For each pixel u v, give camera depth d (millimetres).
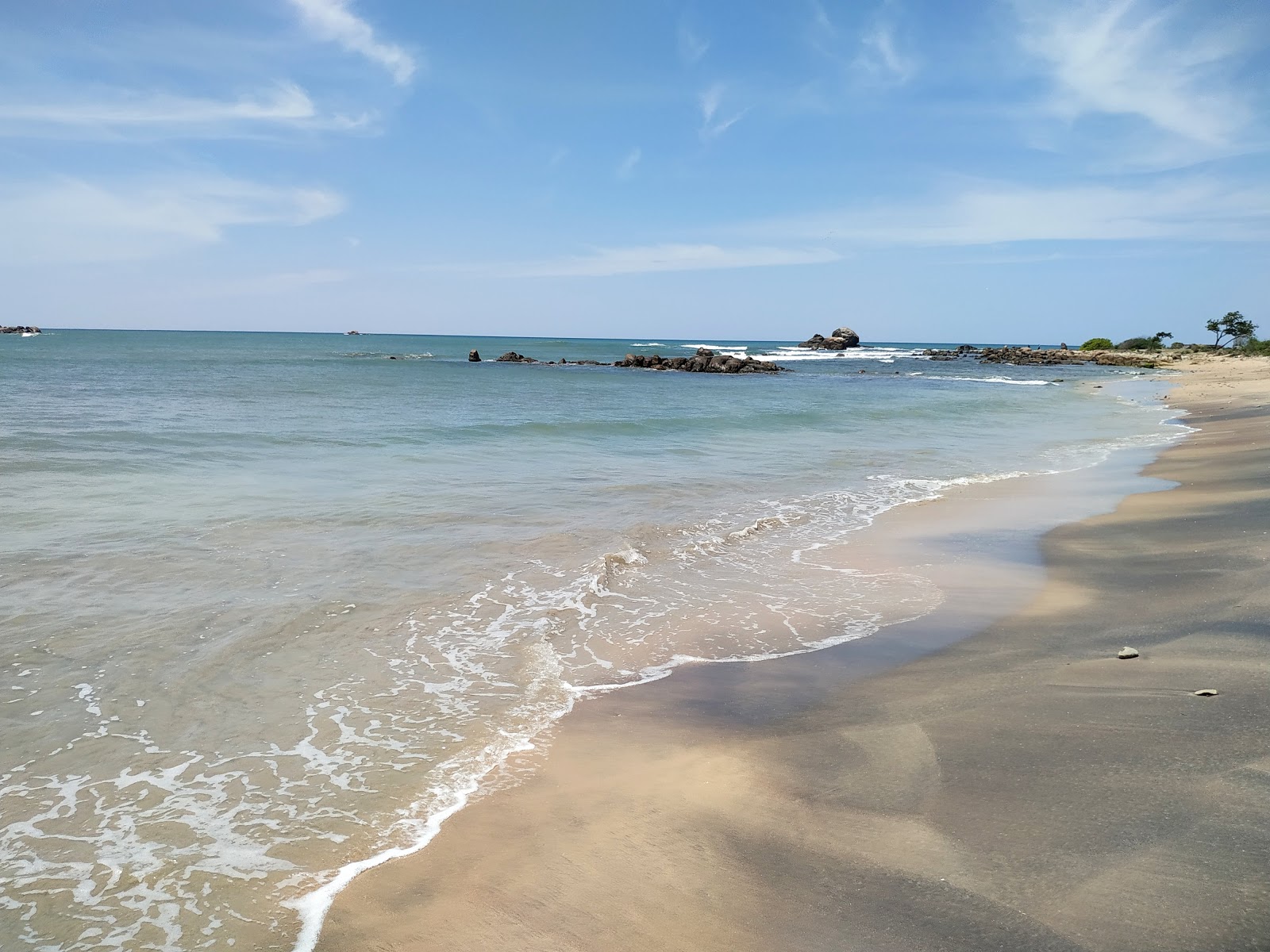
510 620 8016
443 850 4219
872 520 13375
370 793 4812
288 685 6305
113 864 4059
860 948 3402
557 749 5434
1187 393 45156
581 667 6992
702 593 9242
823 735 5594
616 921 3641
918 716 5828
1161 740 5074
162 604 7793
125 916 3680
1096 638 7379
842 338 148125
